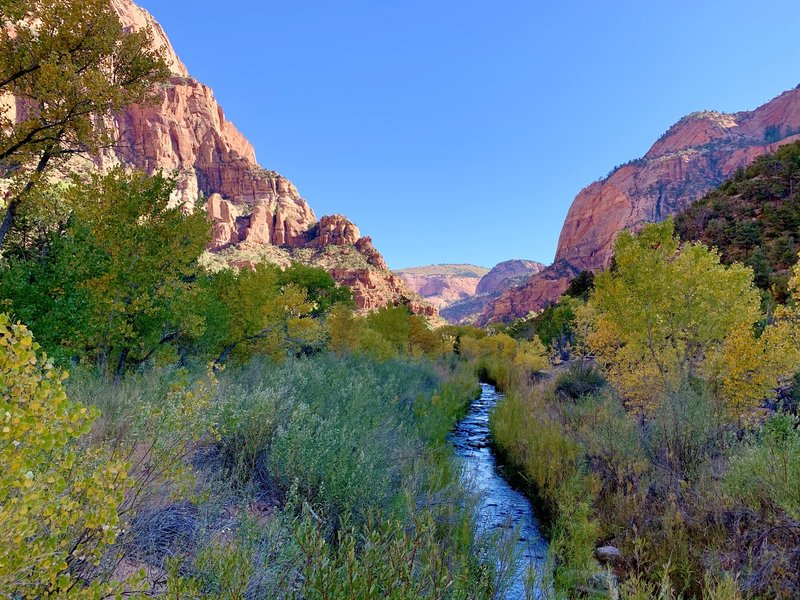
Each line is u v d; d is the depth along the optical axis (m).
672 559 4.96
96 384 6.25
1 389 1.79
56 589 1.97
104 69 11.05
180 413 3.36
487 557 4.41
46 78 9.37
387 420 7.96
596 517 6.40
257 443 5.10
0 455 1.70
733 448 6.49
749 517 4.99
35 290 9.36
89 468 2.64
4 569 1.65
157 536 3.14
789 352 8.68
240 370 10.63
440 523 4.96
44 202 10.73
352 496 4.36
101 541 2.12
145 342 11.57
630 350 12.39
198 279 14.23
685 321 11.51
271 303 18.08
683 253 12.21
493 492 8.31
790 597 3.94
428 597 2.81
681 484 6.26
